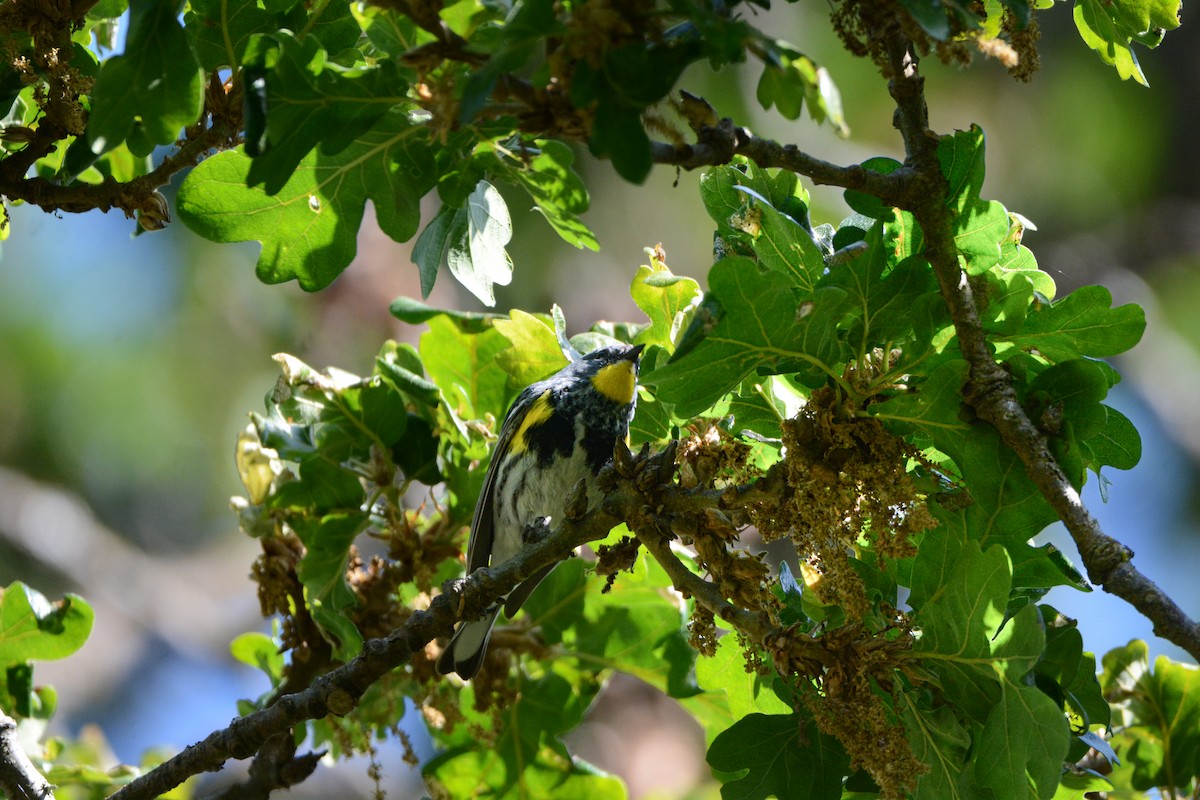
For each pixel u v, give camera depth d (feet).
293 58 16.19
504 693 26.27
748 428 20.52
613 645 26.32
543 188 18.30
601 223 52.29
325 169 18.26
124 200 20.36
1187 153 56.90
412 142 17.93
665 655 26.27
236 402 49.75
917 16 15.01
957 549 18.31
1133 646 24.52
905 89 17.74
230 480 50.90
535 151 18.02
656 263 22.17
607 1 13.67
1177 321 56.75
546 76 14.10
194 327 49.55
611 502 19.20
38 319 48.75
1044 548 18.30
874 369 18.48
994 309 18.33
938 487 18.58
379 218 18.60
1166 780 23.80
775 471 18.02
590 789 26.35
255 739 20.20
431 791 26.32
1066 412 17.99
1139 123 56.49
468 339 26.99
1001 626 17.92
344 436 25.05
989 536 18.12
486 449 26.61
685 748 51.49
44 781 21.07
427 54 14.70
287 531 25.73
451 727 25.57
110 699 51.31
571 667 26.63
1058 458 17.43
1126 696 24.25
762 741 19.60
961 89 56.29
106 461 50.26
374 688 25.75
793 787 19.42
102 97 15.79
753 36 13.88
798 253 18.40
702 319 16.92
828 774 19.48
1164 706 24.09
